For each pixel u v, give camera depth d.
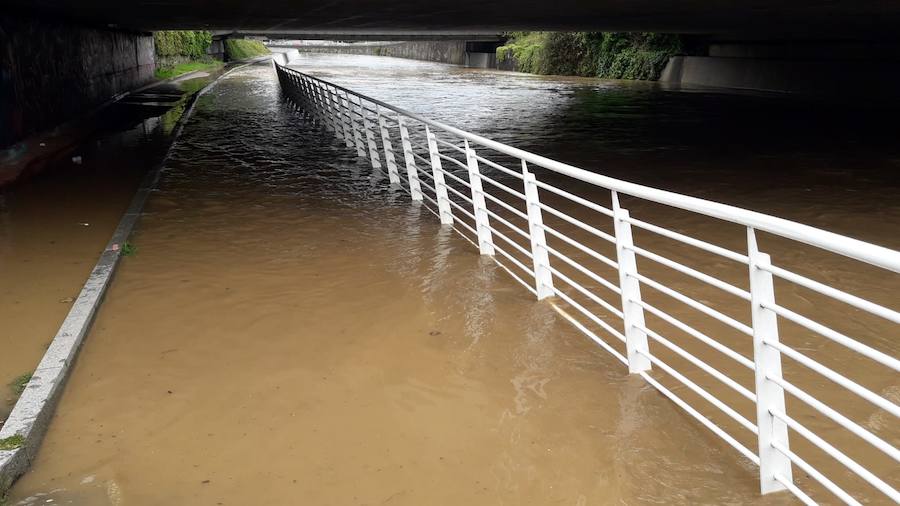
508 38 72.75
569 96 35.44
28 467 3.88
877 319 5.93
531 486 3.72
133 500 3.62
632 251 4.50
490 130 21.25
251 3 17.58
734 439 3.89
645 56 50.19
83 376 4.91
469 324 5.81
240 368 5.05
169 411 4.48
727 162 14.90
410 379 4.89
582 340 5.50
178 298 6.37
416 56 110.38
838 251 2.69
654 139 18.95
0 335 5.52
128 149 16.03
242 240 8.27
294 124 21.36
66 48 20.11
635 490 3.67
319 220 9.29
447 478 3.80
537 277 6.32
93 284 6.40
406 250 7.92
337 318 5.94
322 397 4.65
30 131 15.73
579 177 4.88
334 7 18.84
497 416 4.40
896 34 27.95
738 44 42.09
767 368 3.35
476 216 7.71
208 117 23.30
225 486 3.74
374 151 13.53
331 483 3.76
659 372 5.00
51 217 9.39
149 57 40.91
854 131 20.28
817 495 3.58
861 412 4.42
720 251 3.52
